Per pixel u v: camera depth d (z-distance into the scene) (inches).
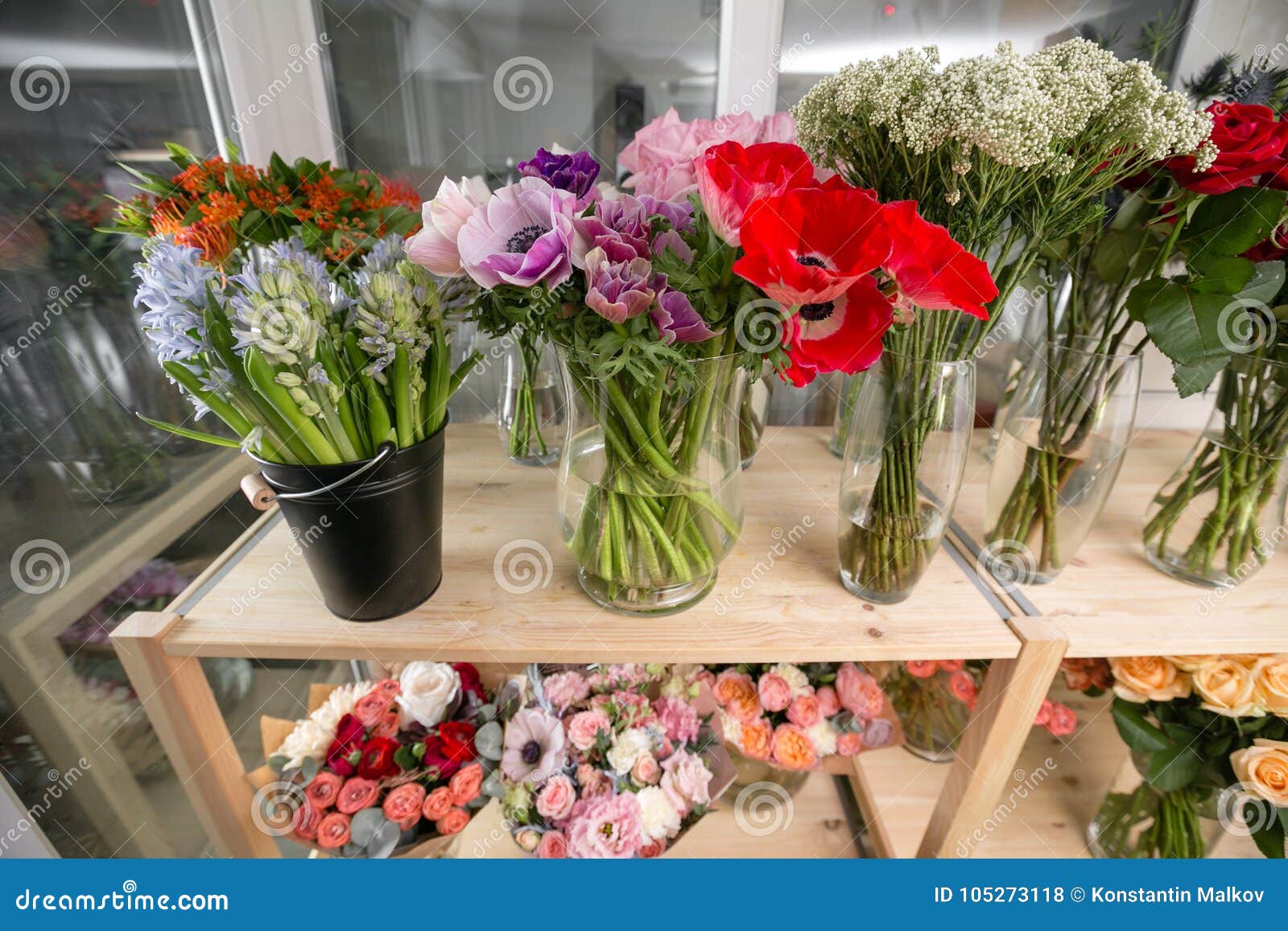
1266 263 23.6
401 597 24.3
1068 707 42.7
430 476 23.4
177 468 34.8
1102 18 32.9
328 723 31.9
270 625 24.0
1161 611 26.4
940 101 18.2
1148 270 26.8
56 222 28.1
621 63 34.5
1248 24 32.2
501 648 23.4
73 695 31.8
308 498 20.9
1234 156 20.6
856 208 15.9
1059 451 25.5
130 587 33.4
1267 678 26.9
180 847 38.6
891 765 39.5
